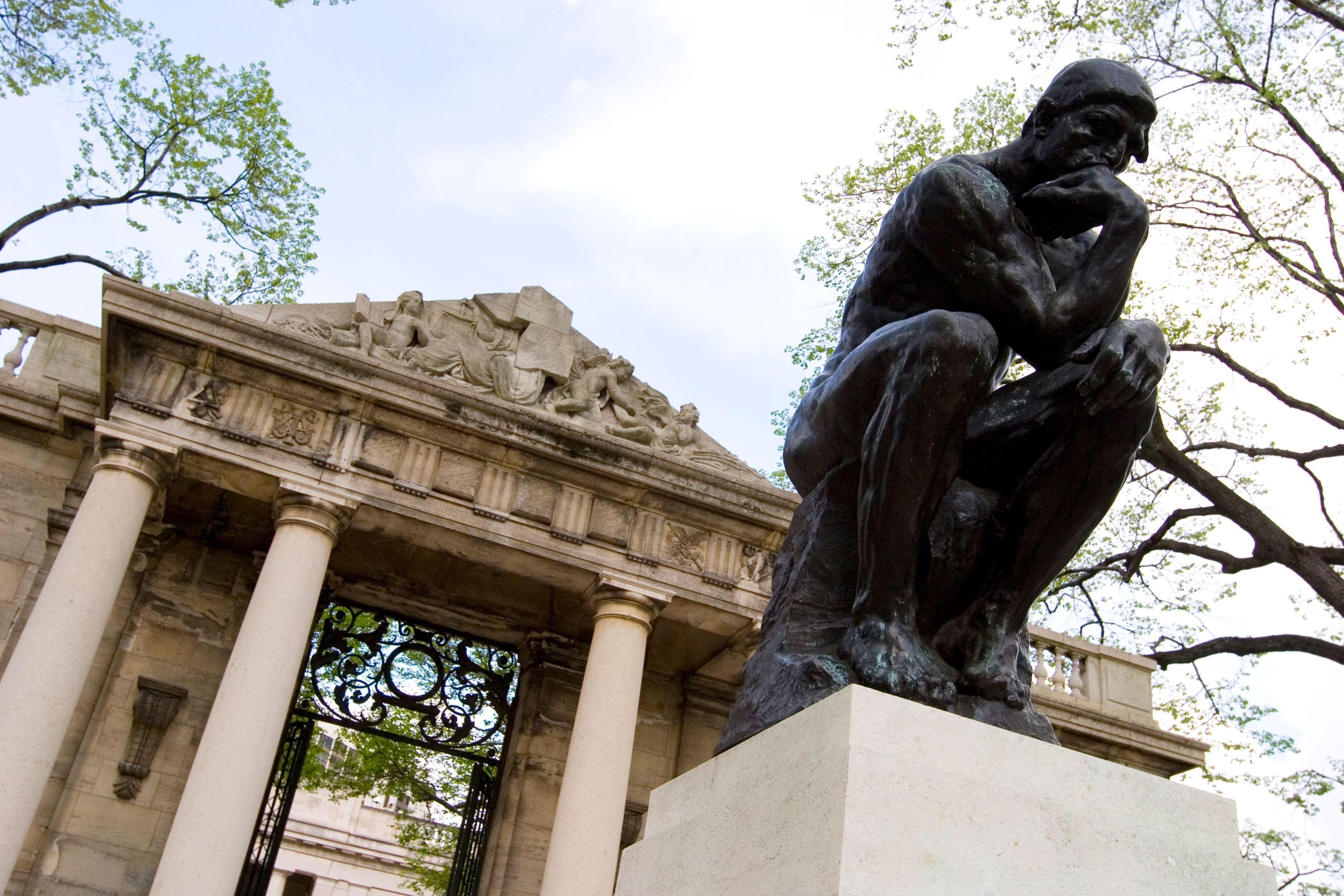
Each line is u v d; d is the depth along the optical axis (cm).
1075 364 297
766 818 239
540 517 2027
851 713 227
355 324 2153
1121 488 291
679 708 2383
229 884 1570
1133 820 235
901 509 275
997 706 282
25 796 1570
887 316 327
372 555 2195
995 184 301
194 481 2028
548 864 1794
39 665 1630
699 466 2120
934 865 212
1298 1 1903
